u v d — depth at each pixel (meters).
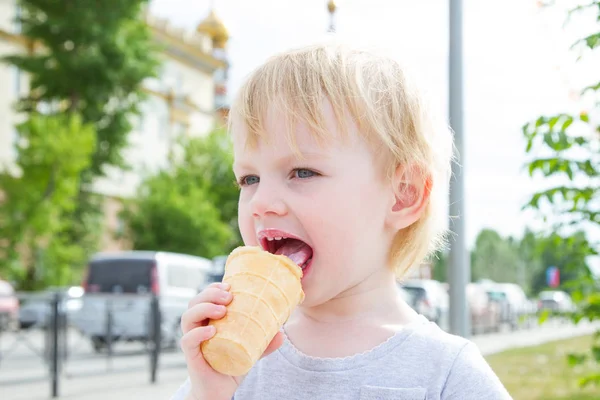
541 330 24.75
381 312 1.70
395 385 1.59
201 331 1.45
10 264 24.62
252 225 1.64
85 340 12.30
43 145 24.80
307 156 1.55
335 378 1.62
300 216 1.55
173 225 31.45
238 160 1.67
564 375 9.60
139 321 10.33
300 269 1.52
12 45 32.69
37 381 9.51
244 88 1.67
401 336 1.65
